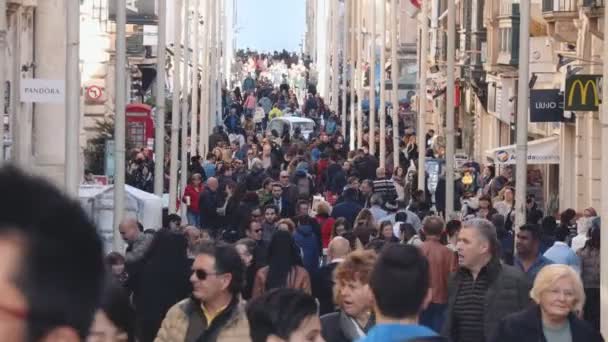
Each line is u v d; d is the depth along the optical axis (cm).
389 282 848
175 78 5428
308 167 6291
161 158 4688
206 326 1284
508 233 2972
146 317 1730
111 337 832
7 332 311
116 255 1877
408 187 5769
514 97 6112
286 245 1897
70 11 3052
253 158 6919
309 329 924
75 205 321
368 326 1247
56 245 315
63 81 3284
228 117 10656
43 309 313
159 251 1745
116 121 3356
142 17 6619
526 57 3359
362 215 2922
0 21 2980
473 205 4306
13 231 314
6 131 4356
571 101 3962
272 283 1888
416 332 729
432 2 8812
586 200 4828
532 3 5478
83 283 318
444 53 8238
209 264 1266
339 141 8150
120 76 3378
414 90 10519
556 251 2258
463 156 7050
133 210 3634
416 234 2906
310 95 13850
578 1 4547
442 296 1978
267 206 3244
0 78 2981
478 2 7112
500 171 6141
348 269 1241
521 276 1518
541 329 1255
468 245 1512
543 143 5072
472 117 8225
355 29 11581
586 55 4503
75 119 3081
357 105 9531
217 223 4488
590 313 2386
